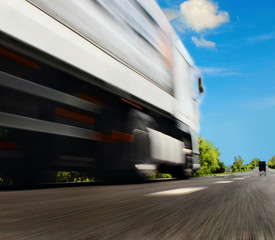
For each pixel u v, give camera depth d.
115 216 1.71
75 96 4.61
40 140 4.16
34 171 4.27
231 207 2.06
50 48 3.84
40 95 3.94
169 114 7.94
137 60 6.20
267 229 1.32
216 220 1.56
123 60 5.62
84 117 4.84
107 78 5.02
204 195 3.02
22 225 1.44
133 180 6.66
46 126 4.06
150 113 7.10
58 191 3.83
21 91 3.69
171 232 1.27
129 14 6.09
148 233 1.25
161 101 7.32
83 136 4.74
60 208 2.10
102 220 1.57
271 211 1.86
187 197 2.83
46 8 3.85
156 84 7.10
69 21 4.24
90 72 4.57
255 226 1.39
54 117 4.28
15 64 3.65
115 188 4.48
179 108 8.70
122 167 5.91
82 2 4.59
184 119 9.17
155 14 7.50
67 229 1.33
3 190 3.96
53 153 4.38
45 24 3.81
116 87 5.29
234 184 4.82
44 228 1.36
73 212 1.89
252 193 3.12
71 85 4.54
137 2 6.55
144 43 6.63
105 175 5.70
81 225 1.43
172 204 2.28
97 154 5.23
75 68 4.27
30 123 3.84
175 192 3.46
